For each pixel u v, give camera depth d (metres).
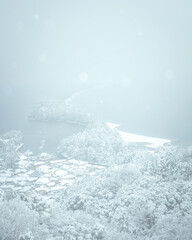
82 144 125.00
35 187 91.69
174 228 38.53
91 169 107.88
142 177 62.59
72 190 67.38
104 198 56.16
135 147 132.25
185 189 53.47
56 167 110.38
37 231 39.12
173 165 69.25
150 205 45.84
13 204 44.50
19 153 124.69
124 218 45.00
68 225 40.47
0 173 103.69
